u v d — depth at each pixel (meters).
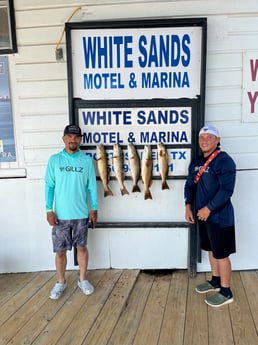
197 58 3.28
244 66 3.34
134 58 3.30
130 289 3.25
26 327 2.73
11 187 3.60
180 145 3.39
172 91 3.33
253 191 3.50
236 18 3.28
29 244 3.65
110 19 3.32
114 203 3.55
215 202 2.86
